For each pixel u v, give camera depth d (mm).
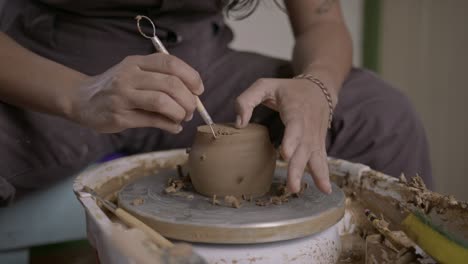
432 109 1895
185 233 696
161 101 716
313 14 1259
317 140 790
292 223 704
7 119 939
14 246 1090
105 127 788
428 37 1880
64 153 1026
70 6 1106
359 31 2201
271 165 811
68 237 1134
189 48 1165
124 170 997
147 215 724
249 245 710
